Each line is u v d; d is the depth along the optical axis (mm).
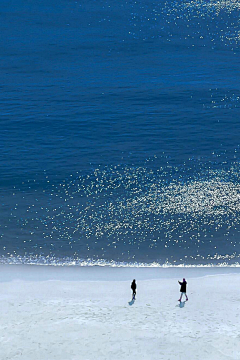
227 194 136000
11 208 128000
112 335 78500
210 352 74375
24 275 100875
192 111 193875
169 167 151625
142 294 92875
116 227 121062
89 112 191875
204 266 106188
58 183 141125
